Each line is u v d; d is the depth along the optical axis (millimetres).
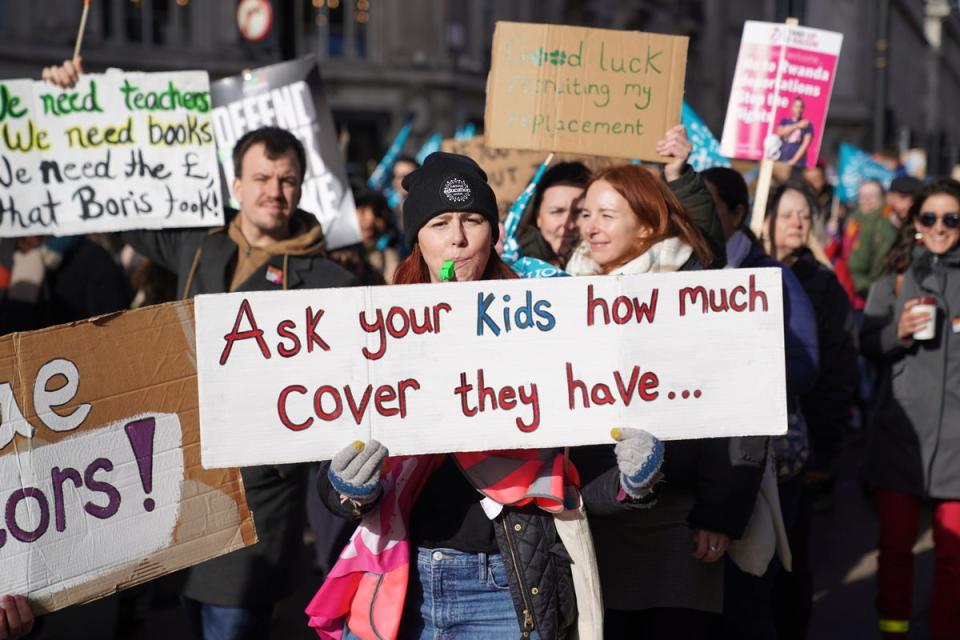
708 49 84250
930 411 10852
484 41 70875
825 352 11594
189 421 6500
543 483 6043
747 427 6223
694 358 6195
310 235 9234
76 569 6172
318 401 5891
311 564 15070
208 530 6520
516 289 6062
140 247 10070
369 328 5945
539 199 9727
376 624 6062
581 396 6102
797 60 11188
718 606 7762
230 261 9367
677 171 9023
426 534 6148
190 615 8445
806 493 10703
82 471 6219
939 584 10703
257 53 28359
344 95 65812
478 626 6098
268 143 8969
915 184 22250
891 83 111438
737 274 6219
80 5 57531
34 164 9906
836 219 26719
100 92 9961
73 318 12258
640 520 7738
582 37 9594
